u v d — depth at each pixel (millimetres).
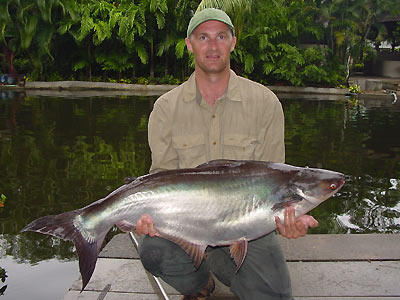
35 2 11953
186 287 1455
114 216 1275
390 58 16344
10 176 4047
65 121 6922
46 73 13000
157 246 1387
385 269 1790
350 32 13133
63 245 2658
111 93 11406
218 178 1287
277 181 1287
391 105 9938
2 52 13688
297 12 13062
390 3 12992
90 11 12125
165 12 11977
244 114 1503
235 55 12086
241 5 9984
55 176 4059
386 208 3330
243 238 1299
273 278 1398
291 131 6383
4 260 2441
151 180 1289
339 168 4465
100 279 1722
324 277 1728
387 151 5230
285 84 13039
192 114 1519
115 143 5445
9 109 8094
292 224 1271
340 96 11891
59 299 2037
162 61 13516
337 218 3105
